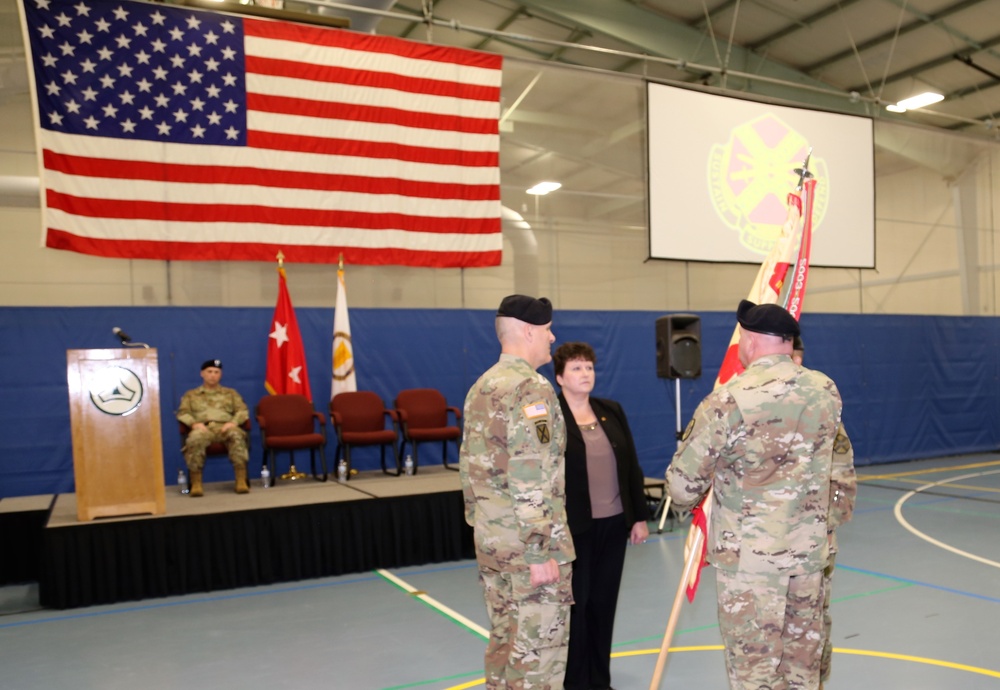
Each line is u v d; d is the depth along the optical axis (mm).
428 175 8930
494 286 11781
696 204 10664
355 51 8656
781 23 13078
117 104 7629
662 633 4566
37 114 7309
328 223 8453
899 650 4152
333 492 6828
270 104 8250
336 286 10281
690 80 14383
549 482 2531
